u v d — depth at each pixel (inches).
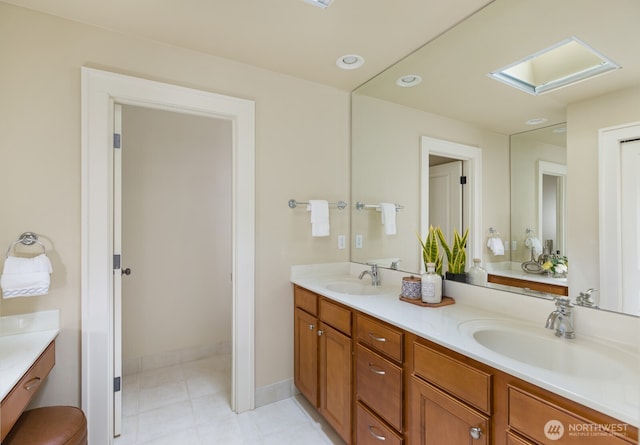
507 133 60.0
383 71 84.7
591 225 48.0
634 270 43.5
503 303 57.4
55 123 61.9
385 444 54.7
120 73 67.3
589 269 47.9
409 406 50.9
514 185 58.8
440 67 71.8
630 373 35.3
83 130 63.6
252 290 82.5
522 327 50.2
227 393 90.4
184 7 59.0
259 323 84.4
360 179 96.6
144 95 69.6
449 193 70.9
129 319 101.8
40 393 60.4
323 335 74.2
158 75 71.2
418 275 76.4
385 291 77.7
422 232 77.3
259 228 84.4
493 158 62.6
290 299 89.4
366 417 59.6
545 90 54.1
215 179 116.1
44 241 60.7
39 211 60.6
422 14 60.5
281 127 87.5
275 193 86.8
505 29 58.6
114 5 58.6
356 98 97.9
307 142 92.0
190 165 111.8
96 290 64.5
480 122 64.7
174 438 70.8
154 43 70.8
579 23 49.3
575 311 47.9
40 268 56.0
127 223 101.5
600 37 47.1
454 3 57.3
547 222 53.4
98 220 64.7
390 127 85.7
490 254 62.1
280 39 69.7
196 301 112.7
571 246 50.1
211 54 76.7
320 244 94.4
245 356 81.7
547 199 53.6
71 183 62.9
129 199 101.9
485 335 49.7
